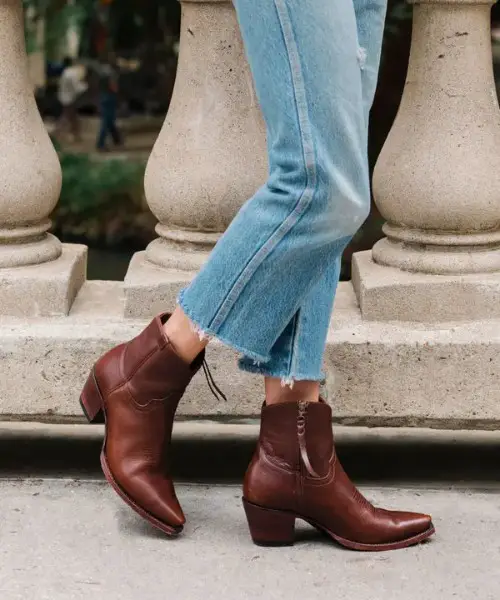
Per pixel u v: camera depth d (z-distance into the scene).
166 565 1.90
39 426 2.81
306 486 1.95
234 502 2.18
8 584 1.82
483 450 2.64
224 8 2.23
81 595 1.79
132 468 1.98
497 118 2.28
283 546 1.99
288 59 1.63
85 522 2.06
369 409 2.23
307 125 1.66
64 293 2.29
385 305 2.27
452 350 2.21
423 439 2.73
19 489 2.20
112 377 2.00
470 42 2.24
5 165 2.28
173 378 1.97
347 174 1.70
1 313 2.29
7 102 2.28
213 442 2.71
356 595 1.81
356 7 1.81
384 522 1.98
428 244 2.30
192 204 2.28
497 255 2.30
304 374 1.91
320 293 1.90
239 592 1.81
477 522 2.11
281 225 1.72
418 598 1.81
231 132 2.26
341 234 1.74
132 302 2.29
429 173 2.25
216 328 1.81
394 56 4.38
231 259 1.77
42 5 5.46
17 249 2.33
